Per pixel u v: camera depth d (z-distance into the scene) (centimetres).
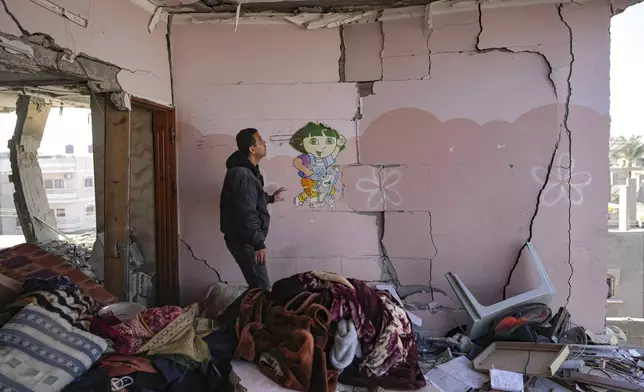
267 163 378
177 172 385
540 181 353
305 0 345
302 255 379
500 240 361
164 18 368
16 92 477
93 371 208
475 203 362
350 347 261
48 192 810
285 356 254
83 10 270
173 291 388
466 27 353
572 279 354
